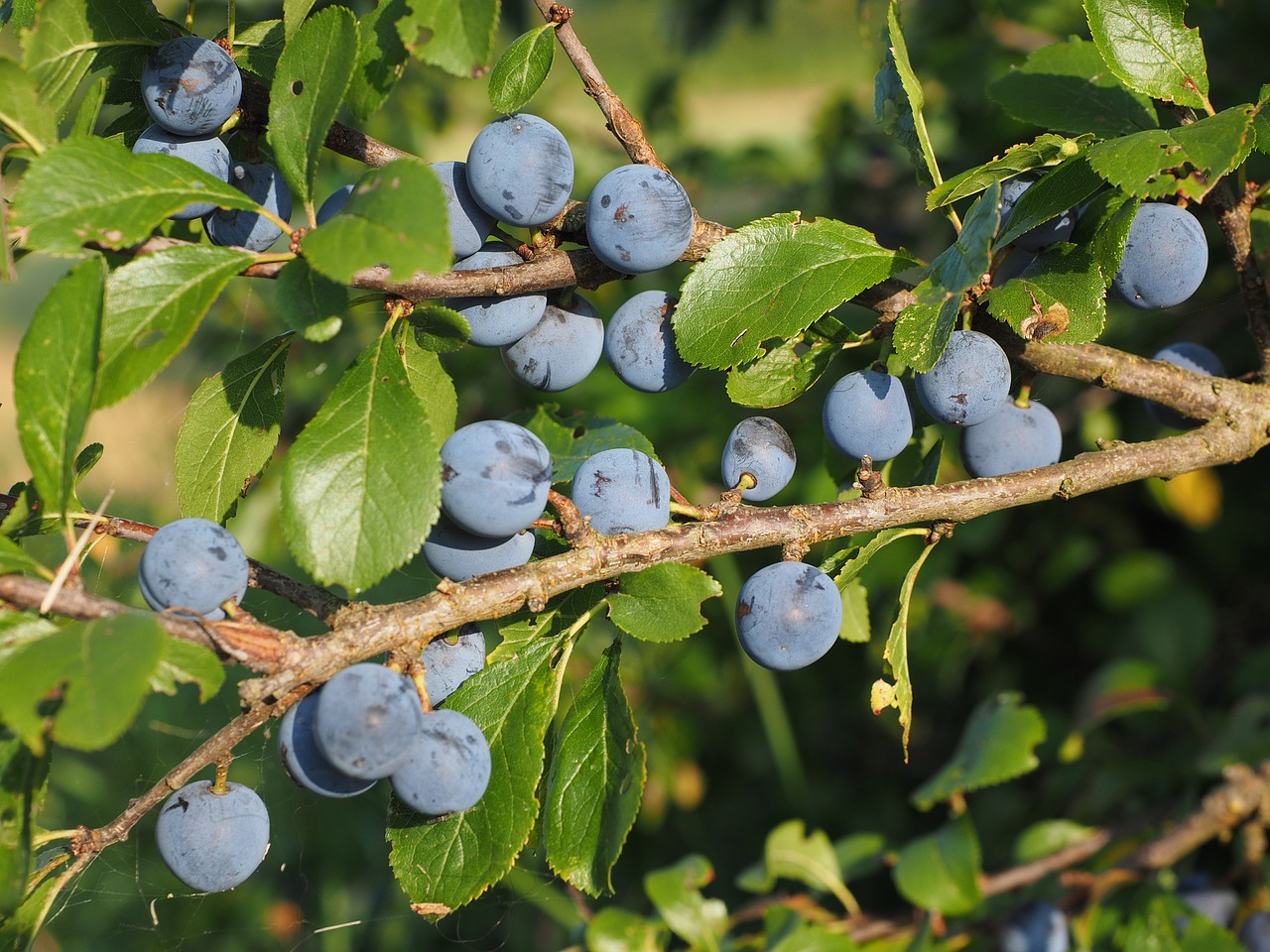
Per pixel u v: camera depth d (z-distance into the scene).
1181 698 0.60
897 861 0.56
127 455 1.07
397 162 0.43
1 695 0.41
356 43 0.44
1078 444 0.65
